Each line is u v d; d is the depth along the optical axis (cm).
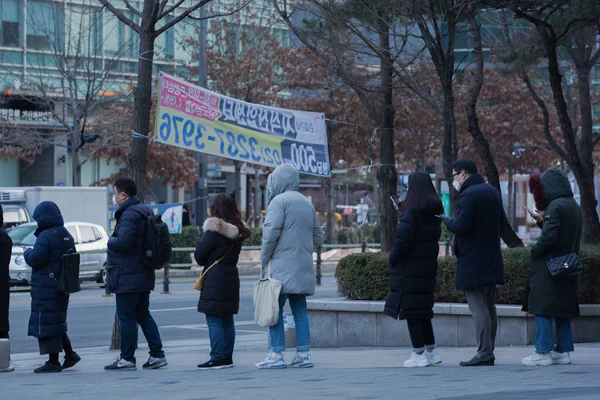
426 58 2192
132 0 5834
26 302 2972
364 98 2127
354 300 1808
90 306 2873
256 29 5025
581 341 1667
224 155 1850
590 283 1688
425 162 5984
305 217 1294
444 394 909
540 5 2008
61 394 1076
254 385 1096
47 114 5662
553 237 1212
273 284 1279
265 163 1905
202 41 4178
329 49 2105
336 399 897
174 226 4047
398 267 1264
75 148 4728
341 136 4972
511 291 1675
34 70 5322
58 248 1416
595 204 2239
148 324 1429
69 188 4091
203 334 2248
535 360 1246
